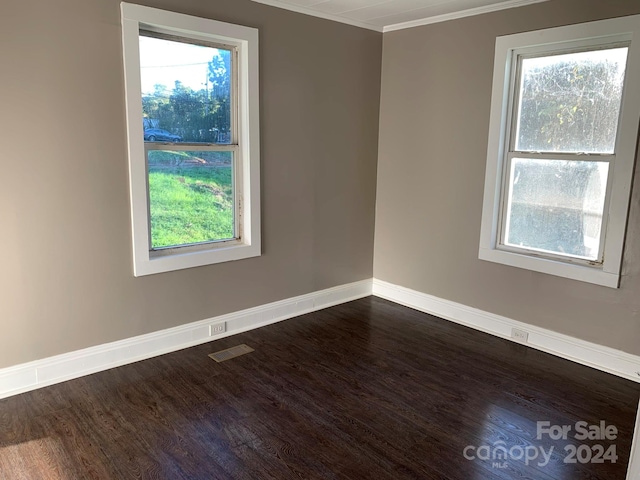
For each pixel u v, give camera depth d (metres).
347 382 2.88
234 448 2.23
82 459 2.13
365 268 4.50
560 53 3.15
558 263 3.23
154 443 2.25
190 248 3.33
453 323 3.88
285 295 3.90
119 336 3.02
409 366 3.11
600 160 3.02
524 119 3.40
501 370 3.07
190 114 3.20
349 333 3.64
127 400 2.62
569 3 3.01
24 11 2.43
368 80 4.15
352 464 2.14
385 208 4.38
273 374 2.96
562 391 2.81
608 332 3.05
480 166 3.61
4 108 2.44
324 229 4.08
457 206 3.80
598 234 3.10
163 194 3.15
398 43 4.06
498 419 2.51
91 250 2.82
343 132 4.05
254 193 3.51
